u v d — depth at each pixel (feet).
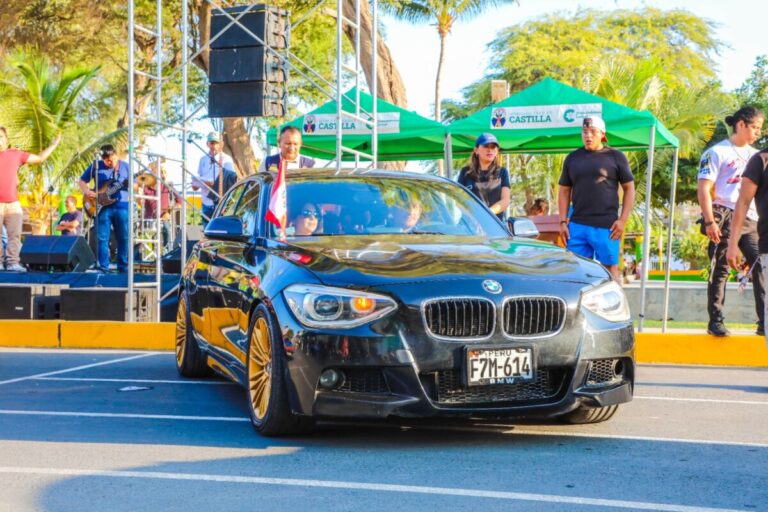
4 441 16.25
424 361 14.56
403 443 15.66
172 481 13.24
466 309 14.83
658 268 116.06
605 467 13.96
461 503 11.95
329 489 12.69
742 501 12.10
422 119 38.17
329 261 15.96
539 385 15.24
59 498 12.41
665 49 137.49
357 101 36.83
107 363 28.02
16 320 33.83
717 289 27.27
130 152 33.12
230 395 21.63
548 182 77.56
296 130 28.78
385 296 14.78
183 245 35.04
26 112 83.30
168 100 93.20
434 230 19.03
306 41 89.10
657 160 81.51
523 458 14.53
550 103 34.73
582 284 15.74
